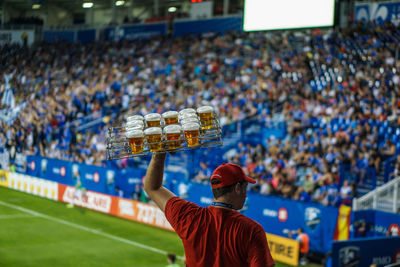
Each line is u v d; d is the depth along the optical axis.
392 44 25.23
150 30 38.47
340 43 27.56
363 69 24.94
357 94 23.20
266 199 17.44
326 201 17.70
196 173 22.97
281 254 16.39
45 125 32.84
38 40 44.28
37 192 27.84
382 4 26.91
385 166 18.22
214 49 33.28
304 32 29.69
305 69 27.50
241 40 32.56
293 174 19.31
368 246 13.51
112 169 23.84
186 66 32.94
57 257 16.53
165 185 21.25
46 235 19.33
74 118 32.91
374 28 26.70
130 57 36.81
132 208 22.33
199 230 2.78
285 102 24.50
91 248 17.73
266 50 30.84
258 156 21.42
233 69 30.83
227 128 25.55
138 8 46.94
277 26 26.56
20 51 43.75
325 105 23.52
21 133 32.91
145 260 16.52
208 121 3.24
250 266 2.60
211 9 36.78
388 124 21.00
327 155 19.72
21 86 39.31
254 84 27.91
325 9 24.81
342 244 13.09
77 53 40.25
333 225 15.42
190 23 36.44
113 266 15.77
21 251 17.02
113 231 20.28
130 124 3.22
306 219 16.17
